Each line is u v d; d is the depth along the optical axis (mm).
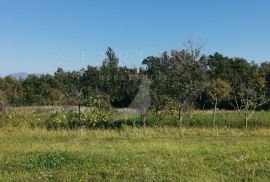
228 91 34156
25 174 13117
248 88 33281
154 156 16266
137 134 25266
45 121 28672
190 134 25828
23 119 28578
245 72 49844
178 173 13320
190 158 15984
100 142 21953
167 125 29141
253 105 32750
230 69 48156
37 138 23953
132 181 12133
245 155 16656
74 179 12344
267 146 19578
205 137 24781
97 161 14992
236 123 30203
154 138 24109
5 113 29906
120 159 15367
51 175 12812
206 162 15273
